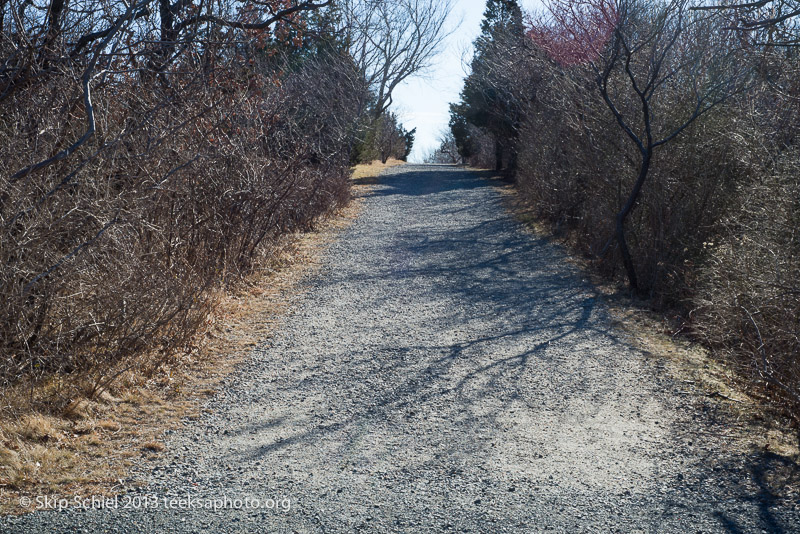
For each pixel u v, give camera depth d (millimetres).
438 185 29375
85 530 3414
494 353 6918
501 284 10461
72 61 5891
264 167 10117
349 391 5824
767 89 8445
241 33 8289
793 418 5031
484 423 5113
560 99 13688
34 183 5148
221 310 8258
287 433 4902
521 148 20594
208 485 4016
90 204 5367
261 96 10117
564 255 12844
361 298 9531
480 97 29750
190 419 5148
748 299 6160
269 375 6242
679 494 3930
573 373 6285
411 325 8055
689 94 9984
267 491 3939
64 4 6344
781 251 6195
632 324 8055
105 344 5664
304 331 7793
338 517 3621
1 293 4797
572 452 4578
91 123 4922
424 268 11812
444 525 3549
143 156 6227
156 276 6230
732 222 8008
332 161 18172
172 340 6402
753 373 5594
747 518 3625
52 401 4953
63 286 5301
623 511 3719
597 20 11352
